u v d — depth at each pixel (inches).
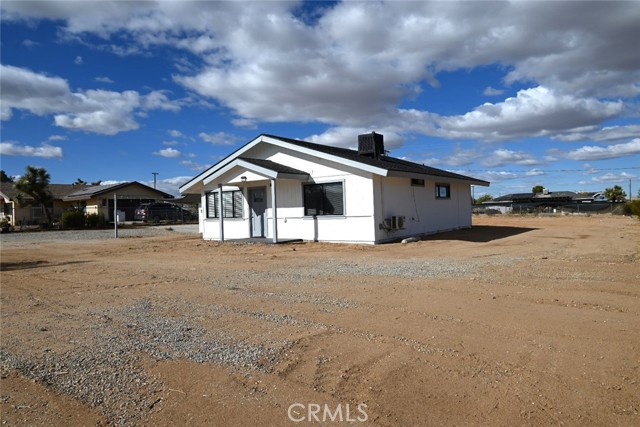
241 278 357.7
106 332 214.2
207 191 809.5
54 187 1859.0
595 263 369.4
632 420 118.7
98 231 1266.0
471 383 142.8
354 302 254.2
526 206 2231.8
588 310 220.5
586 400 129.7
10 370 168.9
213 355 175.9
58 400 142.6
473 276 323.9
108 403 139.4
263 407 133.0
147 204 1803.6
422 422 121.5
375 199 616.1
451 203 861.2
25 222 1536.7
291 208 692.1
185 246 697.0
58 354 184.9
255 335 198.7
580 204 1942.7
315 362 164.9
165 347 187.8
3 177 2130.9
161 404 137.3
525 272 334.0
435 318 214.7
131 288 330.3
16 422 129.1
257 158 727.7
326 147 773.9
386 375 150.9
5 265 515.2
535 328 193.8
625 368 149.9
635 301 235.9
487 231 823.1
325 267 405.7
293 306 250.5
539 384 140.4
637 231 741.9
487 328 196.1
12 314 261.4
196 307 258.2
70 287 347.6
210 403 136.8
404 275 340.8
